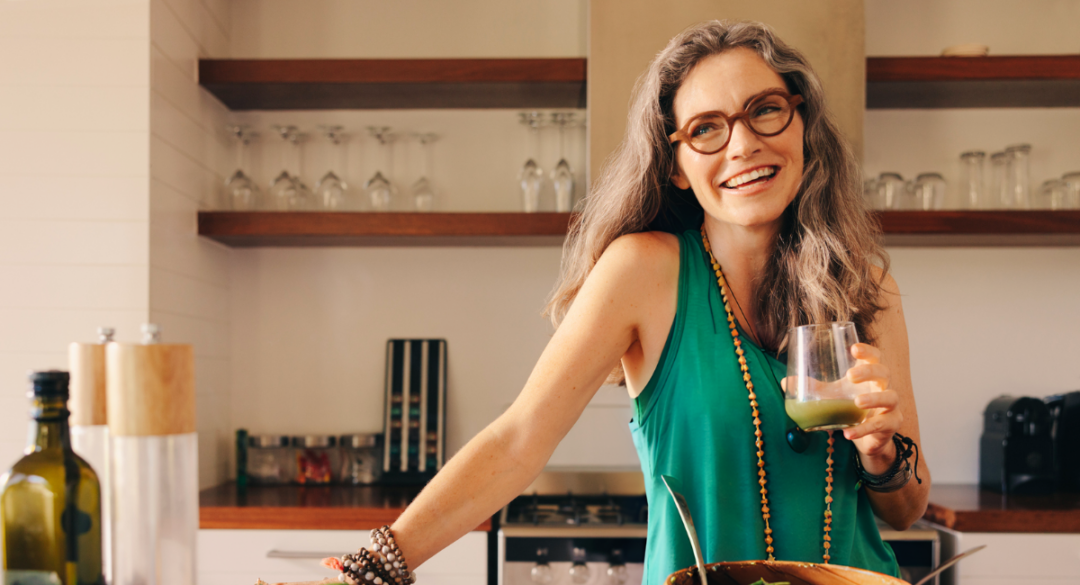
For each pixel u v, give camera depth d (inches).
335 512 80.4
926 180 93.8
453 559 78.7
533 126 96.5
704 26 36.4
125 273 79.6
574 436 101.8
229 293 104.0
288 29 105.5
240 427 103.2
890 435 30.5
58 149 80.0
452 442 103.3
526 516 84.2
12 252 79.4
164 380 24.9
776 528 34.5
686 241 39.3
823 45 85.3
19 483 24.6
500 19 105.9
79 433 28.4
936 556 77.1
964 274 102.6
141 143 80.1
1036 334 101.9
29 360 78.7
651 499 37.5
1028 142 103.3
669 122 37.6
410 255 105.1
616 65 86.3
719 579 23.7
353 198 104.6
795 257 37.5
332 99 100.0
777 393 35.3
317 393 103.9
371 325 104.7
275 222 91.2
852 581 22.9
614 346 35.9
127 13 80.6
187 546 25.3
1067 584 76.3
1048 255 102.5
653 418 37.4
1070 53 103.3
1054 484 89.2
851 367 28.4
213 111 98.8
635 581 77.7
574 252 42.7
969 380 101.7
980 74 90.3
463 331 104.8
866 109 103.7
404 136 105.0
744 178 34.0
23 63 80.4
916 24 104.2
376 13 105.9
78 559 25.0
